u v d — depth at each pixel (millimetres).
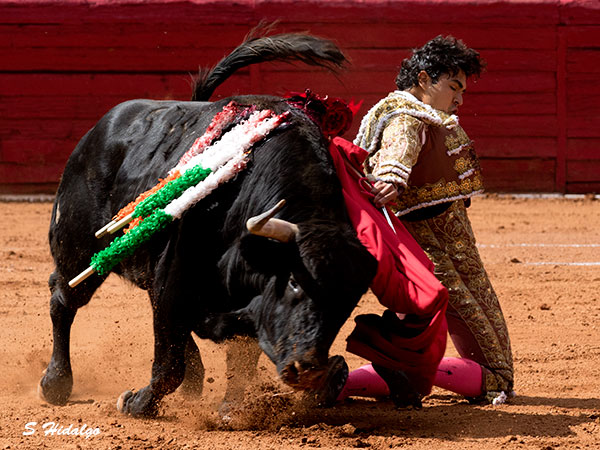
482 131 25969
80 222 8945
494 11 25797
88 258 8984
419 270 7148
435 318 7188
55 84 25750
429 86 8250
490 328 8523
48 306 13242
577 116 26000
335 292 6633
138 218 7633
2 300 13570
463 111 25953
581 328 11984
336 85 25750
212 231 7598
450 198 8250
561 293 14172
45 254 17453
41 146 25812
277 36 9172
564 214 22781
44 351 10828
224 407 8102
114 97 25875
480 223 21391
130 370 10133
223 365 10383
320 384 6633
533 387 9305
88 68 25797
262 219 6664
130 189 8547
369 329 7508
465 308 8484
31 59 25672
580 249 18062
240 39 25891
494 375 8562
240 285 7324
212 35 25875
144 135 8664
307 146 7387
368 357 7602
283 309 6773
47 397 8977
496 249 18109
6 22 25625
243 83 25672
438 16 25750
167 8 25797
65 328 9211
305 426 7906
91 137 9102
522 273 15688
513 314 12820
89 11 25641
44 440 7477
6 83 25719
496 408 8430
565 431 7730
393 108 8062
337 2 25750
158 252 8078
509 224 21234
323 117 7871
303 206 7062
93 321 12453
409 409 8398
